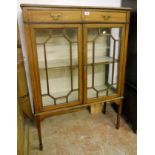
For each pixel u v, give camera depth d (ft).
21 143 3.78
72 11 3.77
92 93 5.00
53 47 4.25
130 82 5.60
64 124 5.95
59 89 4.78
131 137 5.25
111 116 6.44
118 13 4.22
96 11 3.98
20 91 5.36
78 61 4.31
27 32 3.60
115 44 4.75
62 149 4.79
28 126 5.66
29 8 3.43
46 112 4.44
